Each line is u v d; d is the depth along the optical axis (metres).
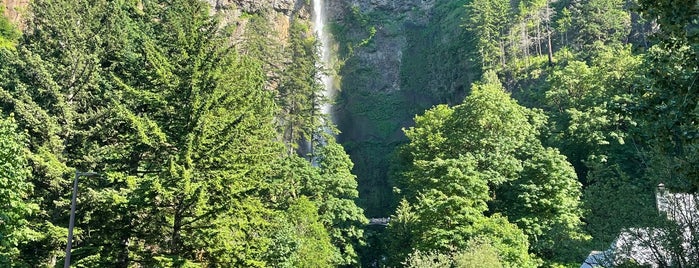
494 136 45.81
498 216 35.75
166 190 20.28
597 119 46.72
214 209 21.11
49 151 23.66
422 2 97.00
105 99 27.84
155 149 21.94
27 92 25.30
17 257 21.88
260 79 33.09
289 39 73.50
